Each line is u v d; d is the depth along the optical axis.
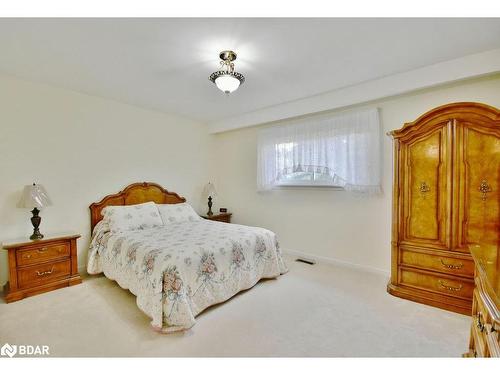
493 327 0.93
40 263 2.52
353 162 3.08
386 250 2.98
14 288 2.36
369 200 3.09
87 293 2.53
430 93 2.62
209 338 1.81
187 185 4.43
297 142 3.58
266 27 1.78
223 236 2.69
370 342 1.77
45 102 2.87
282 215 3.97
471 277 2.09
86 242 3.21
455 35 1.90
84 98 3.17
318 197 3.55
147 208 3.37
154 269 2.03
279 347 1.72
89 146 3.23
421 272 2.34
